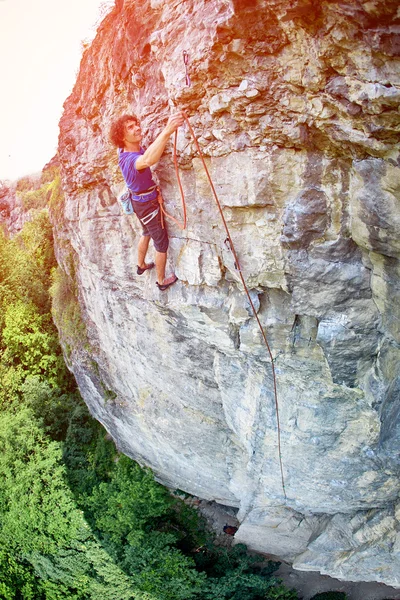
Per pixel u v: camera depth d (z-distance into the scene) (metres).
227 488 14.10
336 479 10.34
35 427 18.47
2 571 16.59
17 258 22.69
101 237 11.49
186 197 7.53
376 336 7.50
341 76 5.20
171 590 14.19
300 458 10.32
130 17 7.23
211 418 12.24
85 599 15.51
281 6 4.88
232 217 7.13
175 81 6.49
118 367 14.35
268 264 7.26
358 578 11.77
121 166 6.43
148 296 9.40
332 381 8.49
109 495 15.96
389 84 4.91
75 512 15.80
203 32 5.76
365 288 7.06
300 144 6.07
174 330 10.24
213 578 14.36
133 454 16.86
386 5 4.34
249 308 8.02
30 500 16.16
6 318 21.09
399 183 5.60
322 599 14.93
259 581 14.17
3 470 17.16
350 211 6.39
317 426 9.45
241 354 9.23
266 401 9.75
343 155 6.06
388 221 5.95
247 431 10.80
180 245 8.19
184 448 13.77
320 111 5.59
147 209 6.93
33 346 21.03
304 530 12.78
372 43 4.70
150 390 13.37
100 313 13.77
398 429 7.79
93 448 18.78
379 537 10.79
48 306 22.05
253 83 5.71
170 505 15.80
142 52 7.30
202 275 8.16
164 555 14.48
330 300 7.26
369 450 9.45
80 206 12.07
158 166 7.53
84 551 15.34
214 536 16.31
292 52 5.34
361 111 5.27
